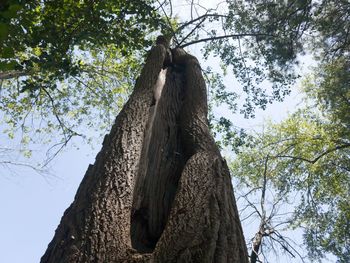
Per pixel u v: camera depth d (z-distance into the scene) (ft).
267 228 33.30
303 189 50.52
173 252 9.36
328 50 41.14
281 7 36.86
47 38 23.62
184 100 17.74
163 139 15.33
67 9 25.29
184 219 10.18
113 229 9.89
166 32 28.71
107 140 13.57
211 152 13.62
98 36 26.12
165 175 13.85
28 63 23.79
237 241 10.88
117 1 26.55
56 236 10.07
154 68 18.33
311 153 51.21
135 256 9.29
